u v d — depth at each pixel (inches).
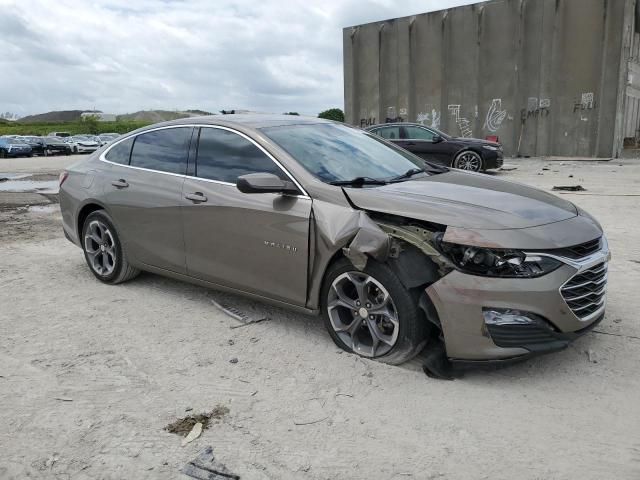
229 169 158.6
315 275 138.7
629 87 775.1
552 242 119.0
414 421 110.0
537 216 127.5
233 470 96.0
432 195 135.7
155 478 94.4
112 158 197.6
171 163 174.7
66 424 110.6
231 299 181.9
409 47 877.2
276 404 117.0
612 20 722.2
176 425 109.9
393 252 126.3
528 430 106.2
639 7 736.3
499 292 116.0
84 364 136.9
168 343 148.8
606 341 143.6
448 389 121.7
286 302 147.6
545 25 764.6
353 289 138.5
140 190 178.7
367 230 125.8
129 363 137.2
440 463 97.0
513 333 117.5
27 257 246.4
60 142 1555.1
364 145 173.2
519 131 810.8
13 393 123.0
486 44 812.6
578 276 122.2
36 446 103.7
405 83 892.0
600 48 735.1
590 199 370.6
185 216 164.7
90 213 199.9
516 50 788.6
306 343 146.9
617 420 108.8
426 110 883.4
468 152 559.2
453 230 120.0
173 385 125.9
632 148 823.7
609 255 135.0
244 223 149.9
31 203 427.2
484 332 117.7
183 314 169.9
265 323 161.3
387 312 129.2
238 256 153.7
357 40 932.0
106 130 3043.8
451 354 121.9
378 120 932.0
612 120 743.7
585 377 126.0
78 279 209.3
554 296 116.8
